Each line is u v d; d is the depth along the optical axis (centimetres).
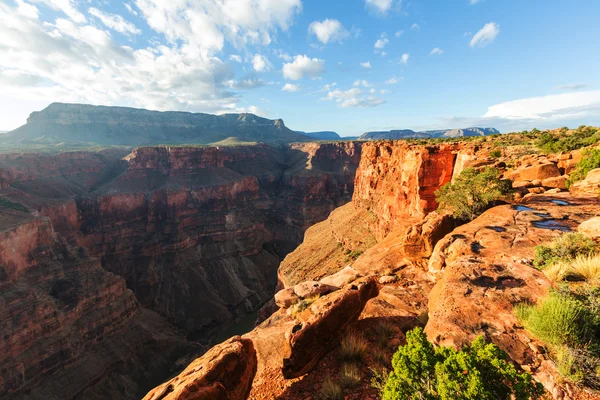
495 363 456
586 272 716
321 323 864
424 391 483
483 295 723
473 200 1583
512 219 1270
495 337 593
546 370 509
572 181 1880
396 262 1633
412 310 1102
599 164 1750
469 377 440
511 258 921
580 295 623
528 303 664
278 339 1080
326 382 743
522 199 1611
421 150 3500
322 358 878
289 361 803
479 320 646
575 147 2819
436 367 470
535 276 780
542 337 548
